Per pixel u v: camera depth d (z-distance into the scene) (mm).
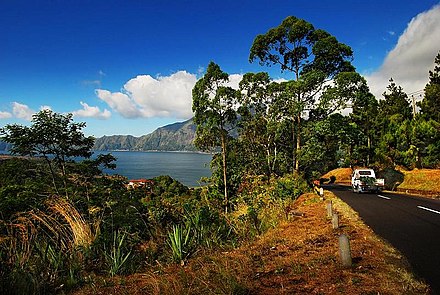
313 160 28188
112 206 10539
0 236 7617
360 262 7078
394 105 45594
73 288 6582
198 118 31844
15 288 5988
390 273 6316
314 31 30266
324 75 27141
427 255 7414
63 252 7902
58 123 16328
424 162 31125
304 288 5859
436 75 33375
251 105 32656
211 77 30266
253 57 32719
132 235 9164
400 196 22281
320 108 27453
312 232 10312
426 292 5430
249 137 32938
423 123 30047
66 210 8906
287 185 21516
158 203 11312
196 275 6734
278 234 10297
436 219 12148
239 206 18188
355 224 11312
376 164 37000
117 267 7410
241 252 8469
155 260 8391
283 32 30422
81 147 17422
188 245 8664
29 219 8328
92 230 9070
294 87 27391
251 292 5801
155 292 5941
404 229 10336
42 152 16453
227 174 31641
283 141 32875
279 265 7168
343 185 40500
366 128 41219
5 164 15891
